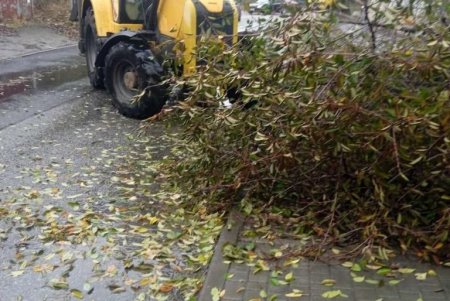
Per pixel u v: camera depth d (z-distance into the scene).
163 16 7.75
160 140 6.92
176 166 5.35
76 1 11.85
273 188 4.68
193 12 7.25
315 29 4.36
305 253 3.98
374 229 3.91
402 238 4.02
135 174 5.77
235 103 4.71
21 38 16.41
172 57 6.77
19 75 10.88
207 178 4.91
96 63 8.40
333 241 4.09
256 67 4.54
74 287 3.72
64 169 5.86
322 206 4.46
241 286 3.60
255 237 4.30
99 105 8.63
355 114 3.84
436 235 3.91
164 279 3.82
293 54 4.21
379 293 3.51
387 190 4.00
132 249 4.25
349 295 3.49
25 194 5.17
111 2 8.68
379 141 3.83
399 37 4.32
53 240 4.34
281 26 4.57
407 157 3.78
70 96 9.18
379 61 3.98
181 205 5.00
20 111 8.08
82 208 4.94
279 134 4.29
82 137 6.96
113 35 8.05
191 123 4.91
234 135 4.68
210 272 3.77
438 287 3.57
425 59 3.82
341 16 4.53
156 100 7.54
